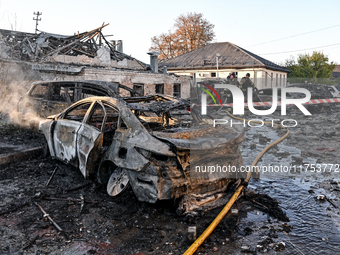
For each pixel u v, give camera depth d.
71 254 3.02
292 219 3.91
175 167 3.68
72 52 18.88
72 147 4.89
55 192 4.60
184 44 44.28
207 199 4.14
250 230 3.54
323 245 3.26
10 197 4.36
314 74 35.62
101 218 3.81
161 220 3.77
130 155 3.83
